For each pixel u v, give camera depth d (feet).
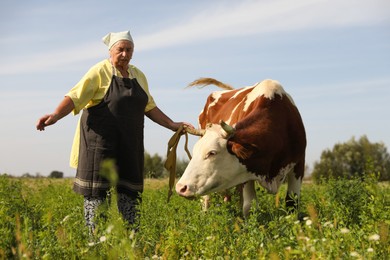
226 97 33.37
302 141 28.58
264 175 26.84
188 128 26.32
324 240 15.20
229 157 25.62
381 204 19.66
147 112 25.75
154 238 19.75
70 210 23.79
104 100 22.85
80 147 23.36
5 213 19.58
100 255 14.99
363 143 191.72
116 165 22.88
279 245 15.80
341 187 27.68
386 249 15.98
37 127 22.17
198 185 25.23
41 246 15.53
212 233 18.38
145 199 29.07
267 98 27.86
